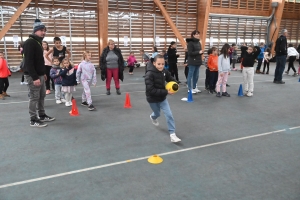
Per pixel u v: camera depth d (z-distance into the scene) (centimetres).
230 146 403
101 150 385
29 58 441
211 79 764
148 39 1423
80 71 586
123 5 1320
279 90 827
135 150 386
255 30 1745
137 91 801
